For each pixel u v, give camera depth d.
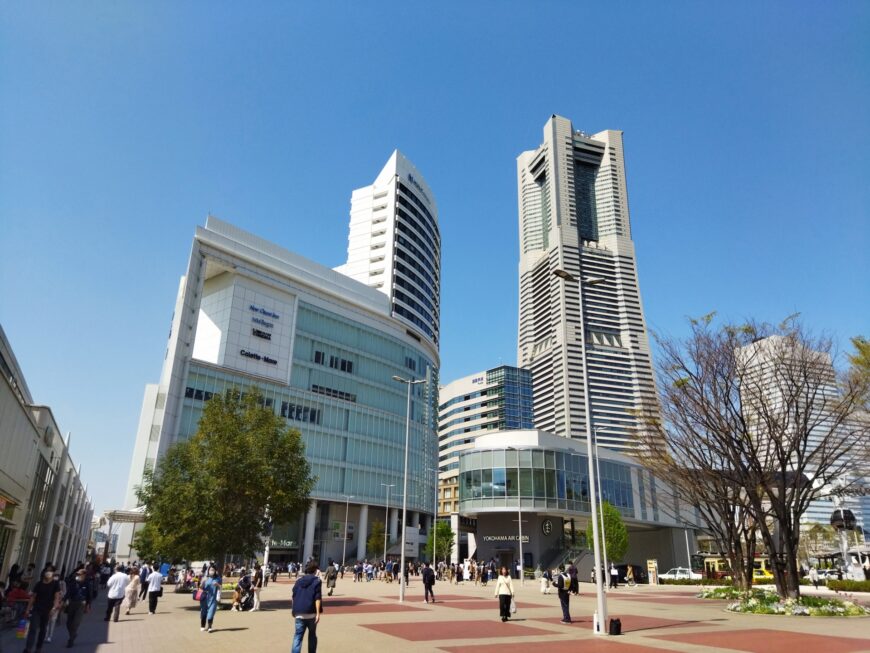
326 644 14.16
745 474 26.31
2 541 26.73
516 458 62.03
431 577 28.69
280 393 75.69
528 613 23.05
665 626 18.77
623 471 70.38
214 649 13.40
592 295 178.75
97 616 21.33
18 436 26.02
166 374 67.00
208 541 23.94
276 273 79.44
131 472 62.69
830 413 25.64
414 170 111.50
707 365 26.91
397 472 85.75
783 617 22.08
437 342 110.62
